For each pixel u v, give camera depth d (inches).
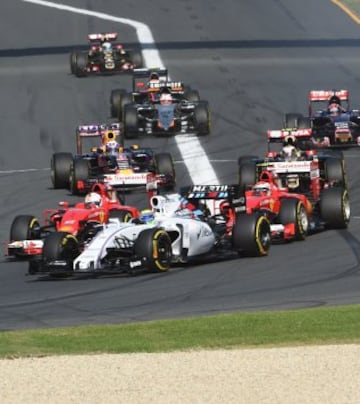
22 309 2605.8
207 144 5128.0
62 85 6368.1
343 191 3457.2
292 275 2847.0
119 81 6476.4
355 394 1787.6
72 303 2645.2
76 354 2068.2
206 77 6451.8
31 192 4404.5
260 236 3100.4
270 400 1770.4
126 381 1886.1
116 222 3063.5
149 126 5354.3
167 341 2143.2
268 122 5511.8
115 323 2391.7
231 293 2669.8
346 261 2992.1
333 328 2191.2
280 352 2030.0
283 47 7106.3
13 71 6697.8
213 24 7716.5
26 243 3181.6
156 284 2817.4
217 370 1930.4
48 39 7495.1
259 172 3718.0
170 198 3107.8
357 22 7721.5
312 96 5068.9
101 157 4320.9
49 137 5329.7
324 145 4933.6
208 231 3090.6
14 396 1824.6
